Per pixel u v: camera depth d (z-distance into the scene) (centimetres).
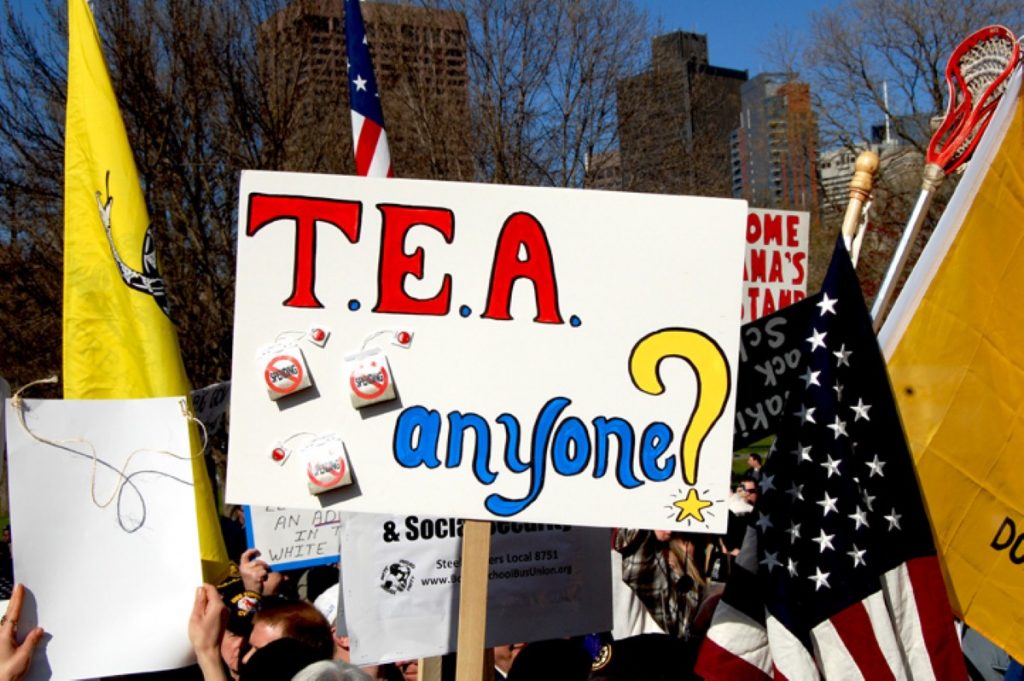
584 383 287
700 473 288
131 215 409
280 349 280
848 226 346
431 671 386
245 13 1542
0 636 286
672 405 289
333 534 534
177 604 302
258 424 280
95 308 408
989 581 364
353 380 281
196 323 1484
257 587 473
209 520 353
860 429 333
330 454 279
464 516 283
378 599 378
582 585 396
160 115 1456
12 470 295
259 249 282
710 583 621
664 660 338
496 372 287
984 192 368
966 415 365
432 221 287
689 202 290
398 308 285
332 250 284
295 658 316
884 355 366
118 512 302
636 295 289
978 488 365
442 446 285
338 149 1658
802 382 336
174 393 402
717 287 290
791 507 326
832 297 340
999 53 371
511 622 387
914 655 323
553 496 285
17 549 292
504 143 1912
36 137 1505
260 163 1534
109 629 297
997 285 369
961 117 375
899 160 2214
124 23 1433
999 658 461
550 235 289
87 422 304
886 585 324
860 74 2381
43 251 1537
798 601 319
